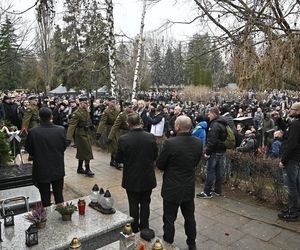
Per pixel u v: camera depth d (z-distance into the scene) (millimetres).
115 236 3588
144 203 4293
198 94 28156
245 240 4262
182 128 3879
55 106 12344
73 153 9984
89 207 4078
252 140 7238
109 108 8430
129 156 4105
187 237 3998
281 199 5375
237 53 5258
